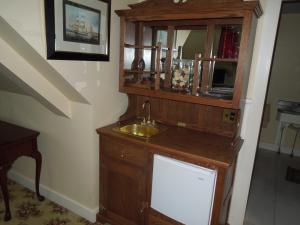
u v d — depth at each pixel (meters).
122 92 1.96
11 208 2.11
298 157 3.72
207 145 1.57
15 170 2.55
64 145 2.03
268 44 1.59
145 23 1.92
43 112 2.08
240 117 1.63
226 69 1.63
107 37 1.78
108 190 1.90
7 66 1.47
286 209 2.36
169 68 1.87
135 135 1.71
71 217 2.05
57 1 1.38
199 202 1.42
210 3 1.40
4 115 2.45
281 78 3.64
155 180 1.58
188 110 1.91
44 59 1.40
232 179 1.78
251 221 2.13
